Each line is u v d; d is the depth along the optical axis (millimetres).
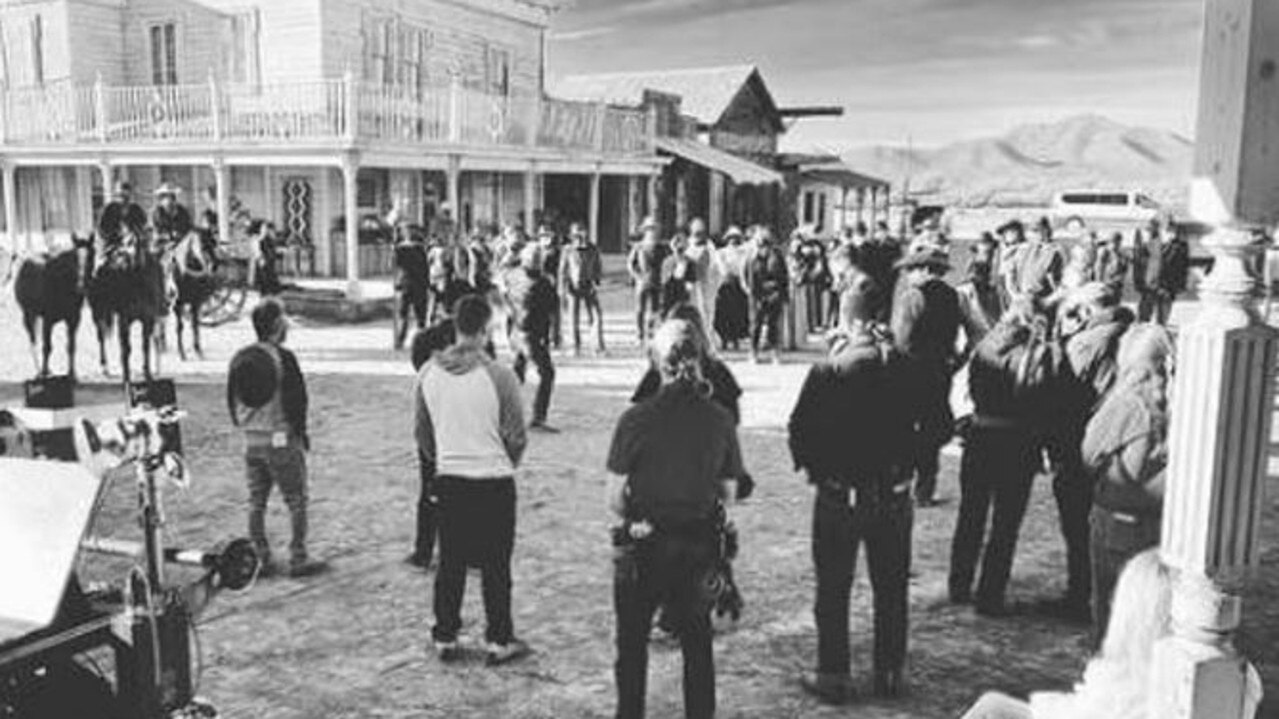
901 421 5016
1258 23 2857
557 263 17781
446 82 28609
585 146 28781
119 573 6641
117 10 27438
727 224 39344
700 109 38406
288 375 6891
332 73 25094
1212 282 2996
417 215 27625
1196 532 2979
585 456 10492
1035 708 3152
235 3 25594
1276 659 5785
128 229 14375
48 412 4703
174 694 4160
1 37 27547
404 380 14703
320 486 9320
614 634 6195
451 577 5730
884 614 5285
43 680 3982
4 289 25297
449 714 5223
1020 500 6324
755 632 6258
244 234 24875
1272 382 3008
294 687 5500
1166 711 2930
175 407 4254
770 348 17688
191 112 25016
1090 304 6379
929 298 7922
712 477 4582
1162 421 4930
